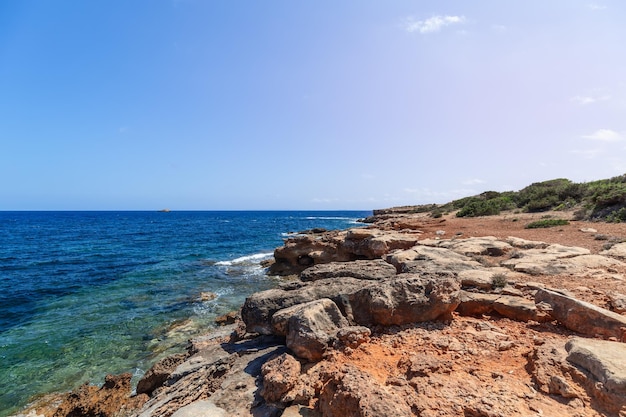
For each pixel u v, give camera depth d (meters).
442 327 7.38
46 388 9.69
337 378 5.01
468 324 7.54
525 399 4.41
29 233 63.06
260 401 5.59
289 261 26.97
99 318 15.49
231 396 5.84
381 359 6.12
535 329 7.07
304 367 6.26
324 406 4.95
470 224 32.53
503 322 7.66
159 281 23.41
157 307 17.23
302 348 6.42
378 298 7.57
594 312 6.46
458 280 8.26
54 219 126.38
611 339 5.95
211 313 16.19
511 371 5.30
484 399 4.38
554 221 24.50
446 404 4.39
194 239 53.19
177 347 12.27
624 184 28.09
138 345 12.48
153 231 69.25
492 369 5.39
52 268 27.81
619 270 10.55
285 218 143.38
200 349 9.60
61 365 10.99
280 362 6.07
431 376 5.11
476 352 6.02
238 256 35.78
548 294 7.57
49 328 14.20
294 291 8.79
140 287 21.62
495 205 42.25
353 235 23.78
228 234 62.59
